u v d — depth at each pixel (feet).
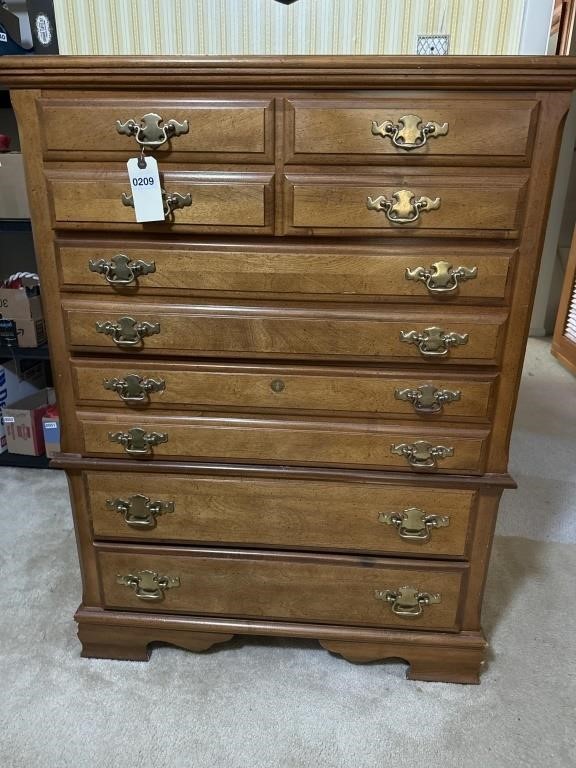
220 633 4.27
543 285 13.32
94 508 4.06
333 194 3.26
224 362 3.68
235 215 3.34
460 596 4.04
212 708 3.98
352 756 3.65
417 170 3.22
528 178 3.18
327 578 4.08
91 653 4.38
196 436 3.81
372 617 4.16
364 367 3.63
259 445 3.81
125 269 3.47
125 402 3.80
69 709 3.95
